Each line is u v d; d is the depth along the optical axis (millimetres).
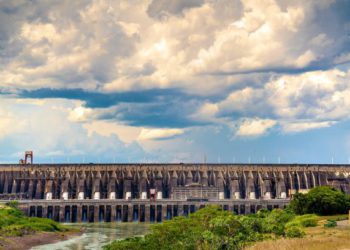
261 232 126375
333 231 121812
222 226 114750
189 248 106688
